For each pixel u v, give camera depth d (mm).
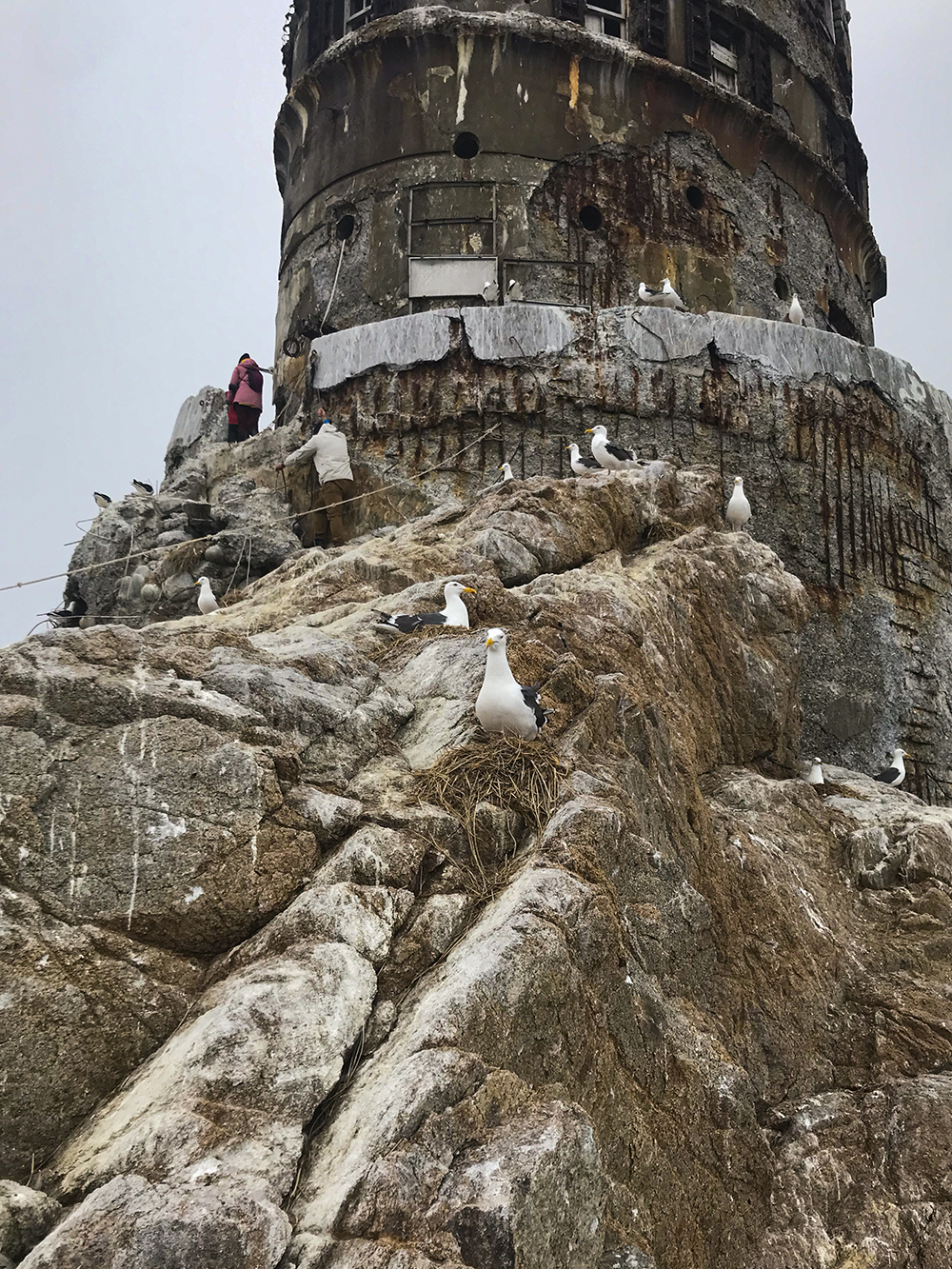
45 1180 5320
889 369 20906
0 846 6172
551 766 7887
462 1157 5320
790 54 24156
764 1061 9234
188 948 6438
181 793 6637
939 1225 8109
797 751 14180
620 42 21641
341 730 7863
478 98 21094
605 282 20719
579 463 16766
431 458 18516
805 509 19297
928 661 20328
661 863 8375
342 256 21250
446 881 6969
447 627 10039
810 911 10688
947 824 11883
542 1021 6180
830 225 24484
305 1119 5527
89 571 18281
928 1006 10086
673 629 12742
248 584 17281
